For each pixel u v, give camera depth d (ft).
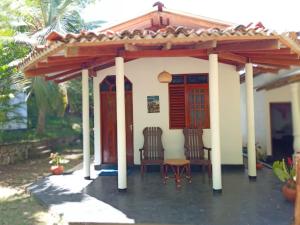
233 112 28.04
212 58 19.84
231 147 28.04
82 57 21.61
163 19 25.88
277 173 18.99
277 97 38.37
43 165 37.11
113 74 29.27
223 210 16.51
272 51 20.43
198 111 28.07
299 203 13.60
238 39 17.34
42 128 49.98
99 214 16.38
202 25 25.14
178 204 17.72
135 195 19.86
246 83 23.91
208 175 24.84
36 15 50.70
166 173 24.47
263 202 17.76
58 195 20.63
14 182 27.84
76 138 60.54
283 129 38.65
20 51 38.09
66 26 53.31
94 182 24.20
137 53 20.65
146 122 28.45
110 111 29.99
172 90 28.32
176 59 28.14
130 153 29.14
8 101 37.63
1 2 37.96
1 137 38.78
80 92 58.85
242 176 24.88
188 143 26.61
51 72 24.52
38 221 16.96
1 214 18.49
